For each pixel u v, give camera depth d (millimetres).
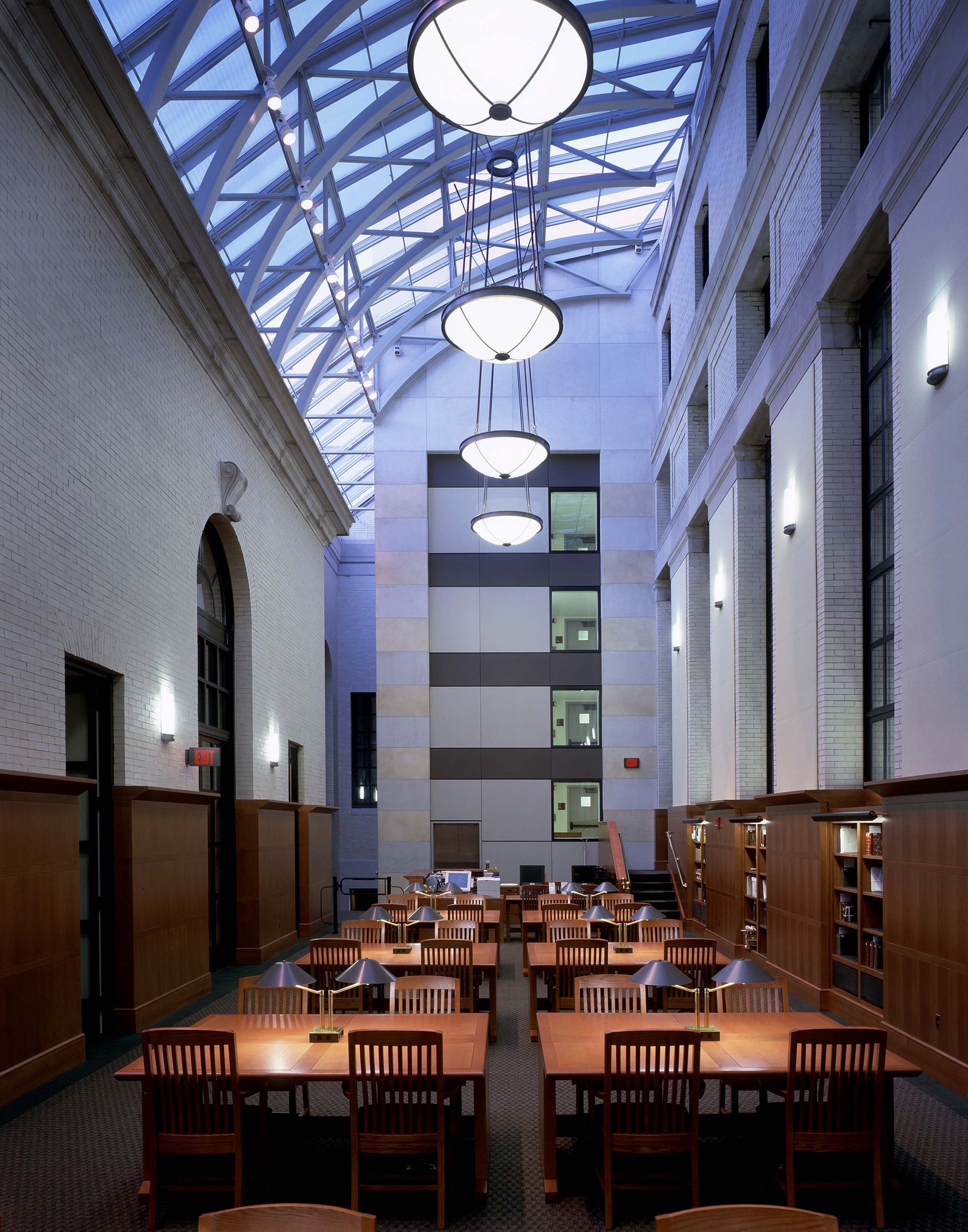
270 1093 7867
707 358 17688
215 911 14711
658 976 6230
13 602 7980
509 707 24469
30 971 8086
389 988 8930
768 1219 3102
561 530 25078
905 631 8688
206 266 12141
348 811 29062
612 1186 5371
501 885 20344
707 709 19484
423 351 25016
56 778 8266
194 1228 5395
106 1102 7734
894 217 8977
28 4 7992
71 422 9195
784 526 12438
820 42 10883
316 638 21047
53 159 8891
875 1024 9328
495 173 17844
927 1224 5301
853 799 10602
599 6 15570
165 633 11836
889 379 10477
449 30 8000
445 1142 5996
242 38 12312
